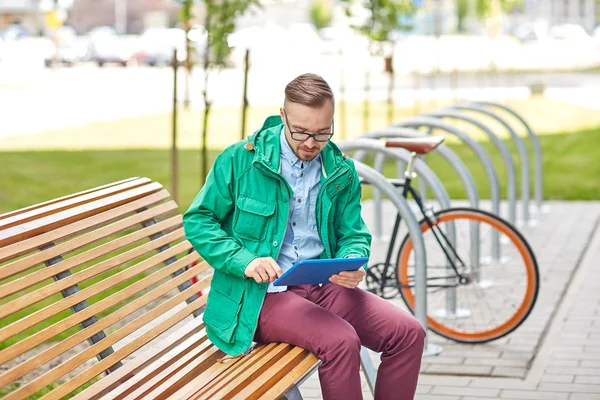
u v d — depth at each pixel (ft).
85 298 11.76
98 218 12.75
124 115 77.82
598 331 20.03
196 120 73.00
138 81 116.98
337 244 13.01
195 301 14.34
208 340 13.29
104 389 11.58
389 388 12.56
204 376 11.88
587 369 17.65
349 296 12.79
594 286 23.86
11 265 10.83
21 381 17.92
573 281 24.45
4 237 10.93
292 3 261.03
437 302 21.57
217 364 12.30
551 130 64.34
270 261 11.80
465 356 18.57
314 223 12.71
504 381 17.10
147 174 45.78
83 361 11.40
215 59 29.60
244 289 12.16
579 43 196.44
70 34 213.66
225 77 116.88
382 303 12.73
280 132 12.61
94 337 11.90
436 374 17.53
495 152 54.08
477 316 20.62
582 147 55.21
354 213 12.98
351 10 46.16
